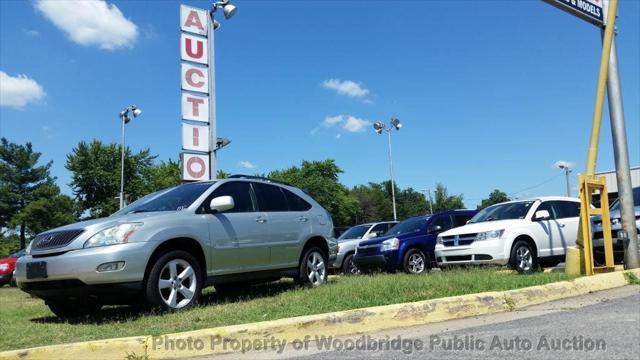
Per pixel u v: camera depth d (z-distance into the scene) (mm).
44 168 71312
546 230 11977
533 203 12391
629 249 9930
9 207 67938
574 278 8602
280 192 9211
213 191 8109
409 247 13867
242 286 9703
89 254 6578
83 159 71688
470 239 11758
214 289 10031
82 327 6449
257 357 5199
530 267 11531
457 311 6844
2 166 68562
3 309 9109
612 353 4637
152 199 8289
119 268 6625
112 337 5586
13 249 63000
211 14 13570
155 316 6703
